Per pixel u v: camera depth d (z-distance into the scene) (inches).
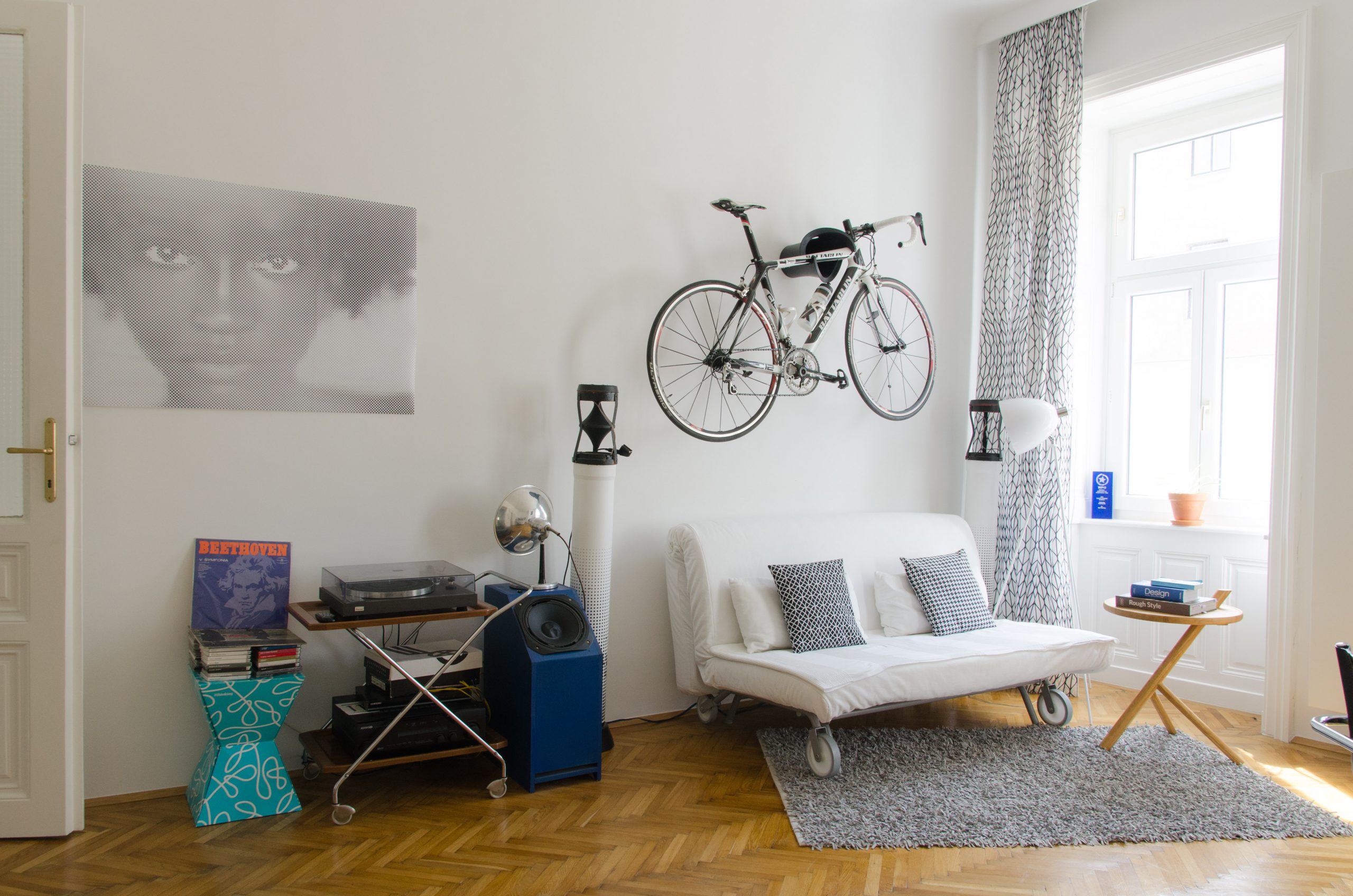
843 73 174.9
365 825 108.7
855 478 179.0
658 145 153.6
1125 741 142.6
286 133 122.0
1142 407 190.2
